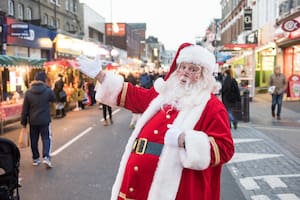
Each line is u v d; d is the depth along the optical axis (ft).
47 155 24.62
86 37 130.41
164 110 9.52
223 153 8.68
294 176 21.91
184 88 9.42
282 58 76.84
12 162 14.19
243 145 30.83
